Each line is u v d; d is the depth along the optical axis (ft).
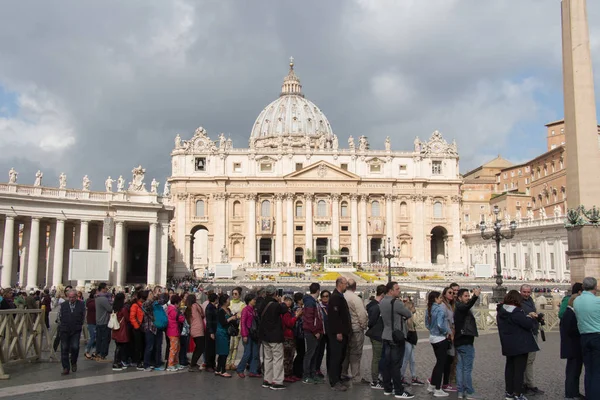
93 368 61.57
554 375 57.47
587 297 43.34
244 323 56.90
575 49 87.66
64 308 58.03
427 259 397.19
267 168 393.70
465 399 47.37
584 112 86.74
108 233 192.44
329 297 55.31
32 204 182.60
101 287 68.44
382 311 49.37
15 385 51.88
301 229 392.68
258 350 57.57
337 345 51.44
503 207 402.31
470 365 47.67
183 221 381.60
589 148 86.48
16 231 206.90
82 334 88.69
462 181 403.54
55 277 187.52
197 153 389.19
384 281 273.75
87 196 198.49
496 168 495.82
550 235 279.69
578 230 86.12
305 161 395.34
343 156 398.21
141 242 253.03
